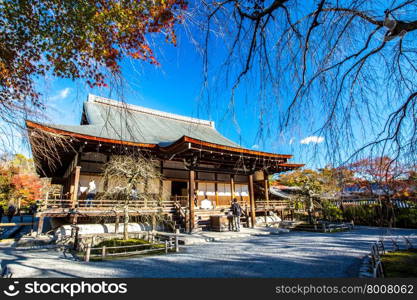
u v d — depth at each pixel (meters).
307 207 15.65
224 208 14.86
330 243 9.48
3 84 3.68
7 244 9.45
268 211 18.41
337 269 5.59
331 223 15.24
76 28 4.00
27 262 6.41
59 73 4.30
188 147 11.48
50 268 5.78
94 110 15.55
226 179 17.91
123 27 3.93
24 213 25.25
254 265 6.01
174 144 11.80
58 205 10.84
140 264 6.18
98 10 3.87
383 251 7.32
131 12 3.77
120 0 3.80
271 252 7.69
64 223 12.12
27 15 3.85
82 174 12.55
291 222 15.77
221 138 20.20
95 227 10.70
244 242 9.89
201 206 14.65
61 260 6.71
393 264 5.79
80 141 10.74
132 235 10.07
